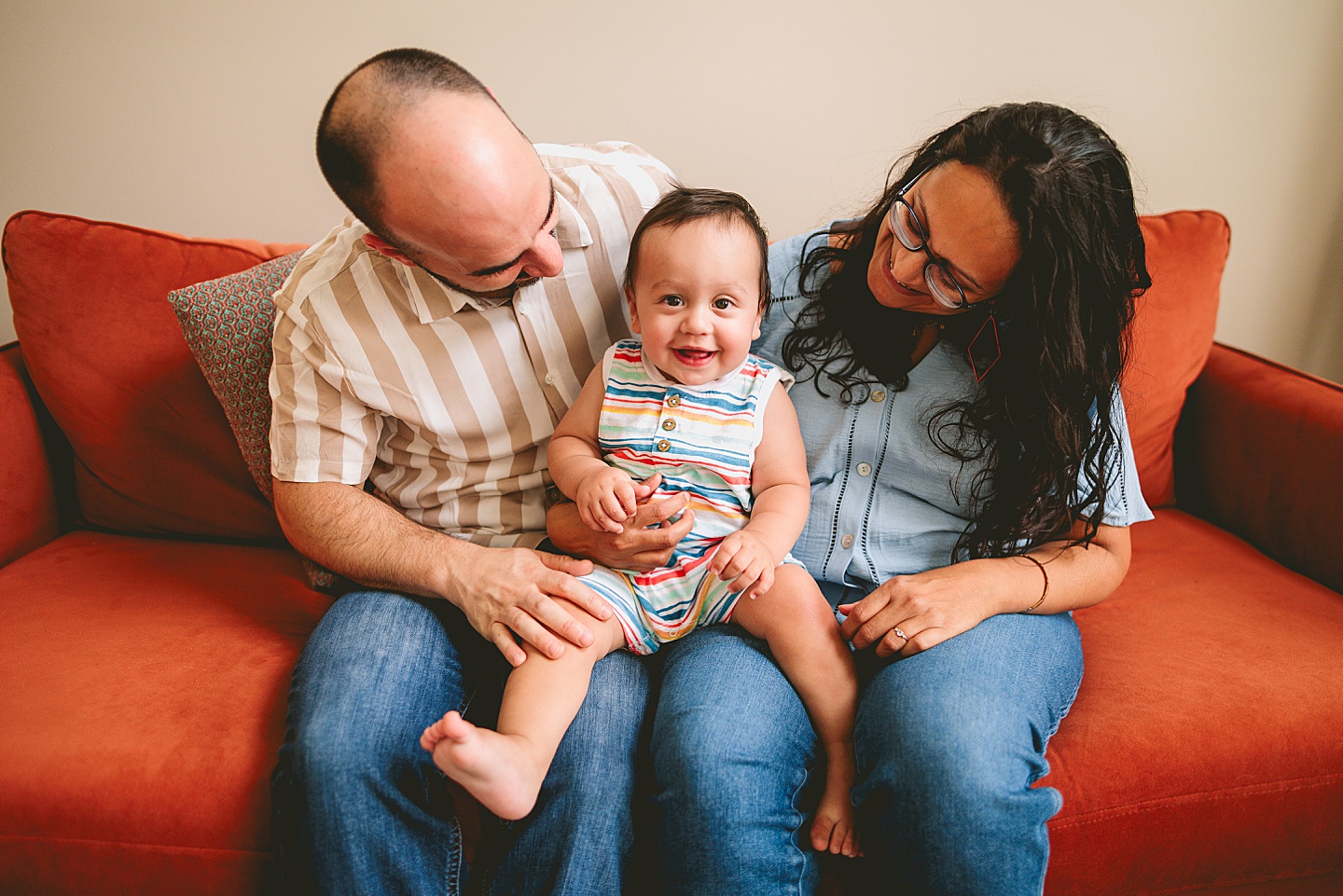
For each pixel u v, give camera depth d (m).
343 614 0.98
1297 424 1.26
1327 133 1.57
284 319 1.04
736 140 1.54
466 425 1.08
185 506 1.32
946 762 0.79
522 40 1.45
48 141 1.49
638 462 1.02
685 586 1.00
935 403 1.04
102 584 1.19
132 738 0.89
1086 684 1.01
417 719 0.88
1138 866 0.91
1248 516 1.34
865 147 1.54
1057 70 1.50
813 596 0.97
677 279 0.93
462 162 0.81
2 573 1.22
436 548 0.99
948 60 1.48
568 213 1.05
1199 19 1.47
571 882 0.81
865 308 1.03
